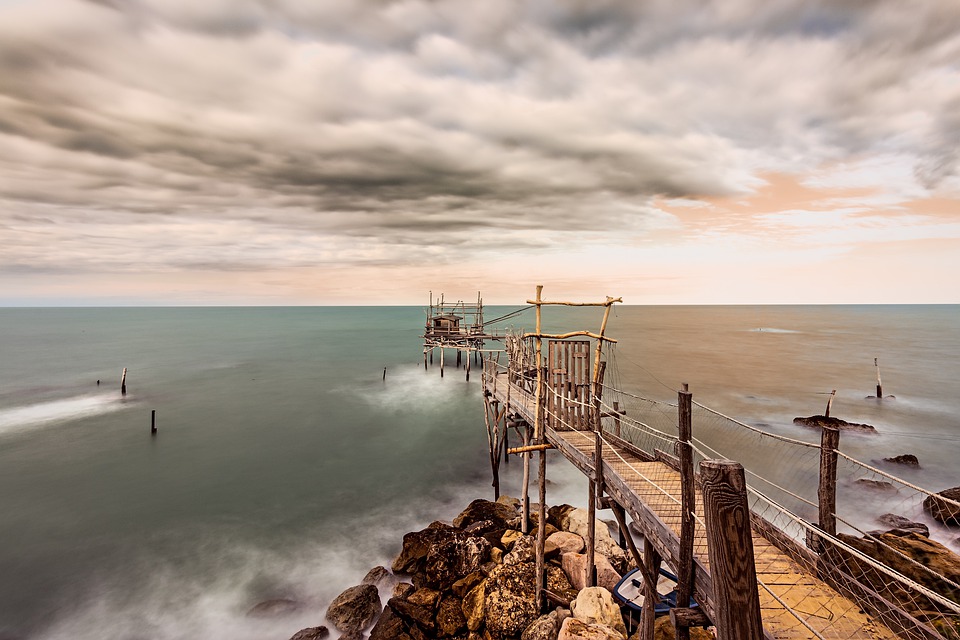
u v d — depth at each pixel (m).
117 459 26.64
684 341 92.38
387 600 13.86
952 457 25.48
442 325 57.19
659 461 10.59
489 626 11.43
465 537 14.55
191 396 42.75
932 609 6.61
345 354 74.94
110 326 156.38
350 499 21.56
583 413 14.02
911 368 56.22
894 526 16.94
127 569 16.02
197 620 13.52
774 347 80.56
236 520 19.53
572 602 11.29
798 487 21.23
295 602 14.19
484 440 30.17
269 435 31.20
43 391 44.38
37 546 17.52
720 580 3.09
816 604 6.36
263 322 194.00
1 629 13.24
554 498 20.95
